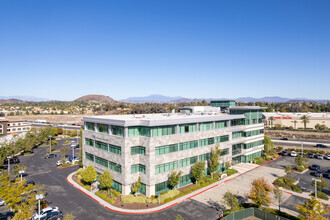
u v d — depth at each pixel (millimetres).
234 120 59469
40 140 90188
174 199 38406
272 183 46875
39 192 34344
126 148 39125
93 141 48250
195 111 69938
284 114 141250
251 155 64938
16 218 28000
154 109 167750
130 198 37125
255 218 32406
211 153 50156
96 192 41031
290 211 34500
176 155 43156
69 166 60438
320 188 41656
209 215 33031
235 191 42438
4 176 36219
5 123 108375
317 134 107875
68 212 33969
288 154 75125
